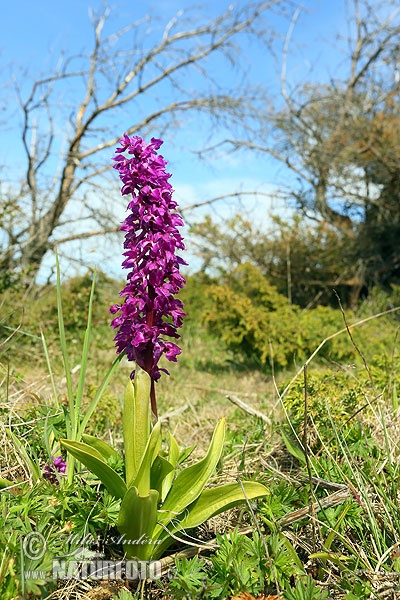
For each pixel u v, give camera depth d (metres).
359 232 2.51
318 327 1.29
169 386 1.08
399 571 0.36
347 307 2.48
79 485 0.44
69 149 2.27
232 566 0.35
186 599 0.34
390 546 0.40
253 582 0.35
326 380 0.59
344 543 0.38
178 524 0.37
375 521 0.40
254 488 0.37
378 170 2.34
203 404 0.90
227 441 0.56
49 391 0.82
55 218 2.13
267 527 0.41
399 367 0.74
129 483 0.37
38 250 2.07
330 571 0.38
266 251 2.36
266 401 0.86
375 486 0.42
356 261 2.45
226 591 0.35
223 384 1.17
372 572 0.36
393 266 2.52
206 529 0.44
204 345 1.68
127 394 0.36
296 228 2.34
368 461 0.46
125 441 0.37
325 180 2.46
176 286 0.36
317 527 0.40
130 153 0.35
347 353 1.22
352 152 2.30
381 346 1.20
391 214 2.44
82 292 1.49
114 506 0.39
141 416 0.36
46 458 0.48
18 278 1.33
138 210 0.36
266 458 0.53
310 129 2.46
